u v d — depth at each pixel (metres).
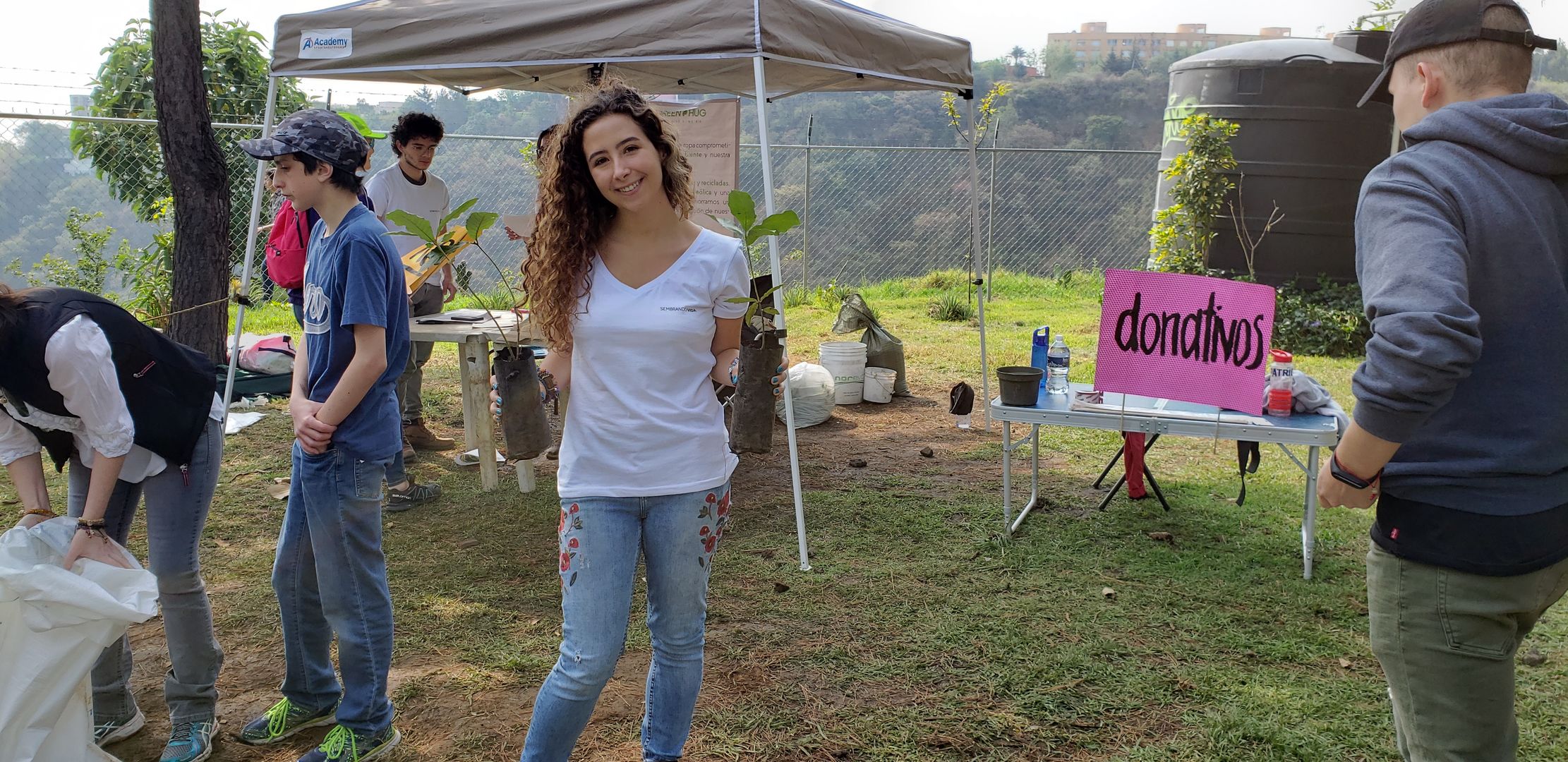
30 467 2.54
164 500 2.66
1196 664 3.39
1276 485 5.42
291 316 10.30
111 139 10.77
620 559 2.27
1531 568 1.72
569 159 2.24
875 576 4.17
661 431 2.26
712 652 3.50
